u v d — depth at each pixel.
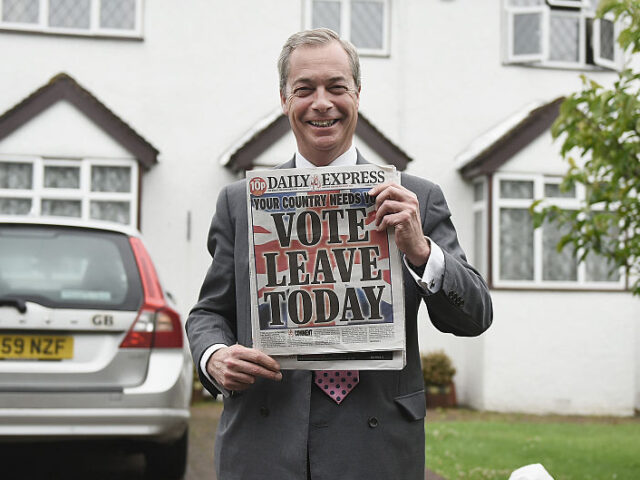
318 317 2.27
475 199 12.84
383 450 2.29
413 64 12.95
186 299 12.33
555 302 12.20
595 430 9.67
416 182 2.48
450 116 12.98
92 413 5.15
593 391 12.19
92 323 5.23
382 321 2.25
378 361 2.25
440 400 12.14
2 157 11.61
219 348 2.36
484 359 12.01
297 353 2.27
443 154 12.92
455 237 2.44
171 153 12.47
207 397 11.77
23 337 5.17
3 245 5.42
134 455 7.37
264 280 2.30
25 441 5.13
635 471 6.51
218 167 12.55
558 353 12.16
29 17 12.35
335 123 2.41
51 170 11.80
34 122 11.70
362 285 2.26
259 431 2.35
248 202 2.31
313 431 2.30
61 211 11.83
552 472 6.41
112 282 5.41
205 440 8.13
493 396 11.97
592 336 12.23
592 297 12.27
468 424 9.95
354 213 2.28
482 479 6.04
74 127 11.79
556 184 12.33
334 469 2.27
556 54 13.23
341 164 2.47
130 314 5.33
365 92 12.87
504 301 12.08
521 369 12.06
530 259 12.32
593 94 5.16
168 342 5.39
